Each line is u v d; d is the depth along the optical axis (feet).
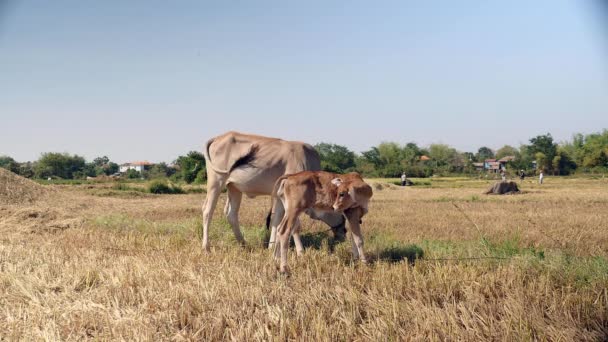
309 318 18.35
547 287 20.34
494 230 41.06
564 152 286.66
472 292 20.58
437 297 20.59
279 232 26.45
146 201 80.33
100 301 20.75
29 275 23.81
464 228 42.50
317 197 26.61
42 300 20.83
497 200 78.79
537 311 18.12
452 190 116.78
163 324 18.15
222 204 66.80
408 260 27.84
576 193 98.12
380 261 26.73
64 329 17.60
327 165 107.34
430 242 33.06
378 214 55.72
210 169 34.06
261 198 85.10
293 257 28.25
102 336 17.21
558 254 25.02
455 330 16.69
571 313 18.34
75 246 32.32
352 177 26.86
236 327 17.71
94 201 71.15
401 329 17.02
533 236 36.81
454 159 335.67
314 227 40.91
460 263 24.77
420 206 66.90
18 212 48.73
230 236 35.96
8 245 32.71
